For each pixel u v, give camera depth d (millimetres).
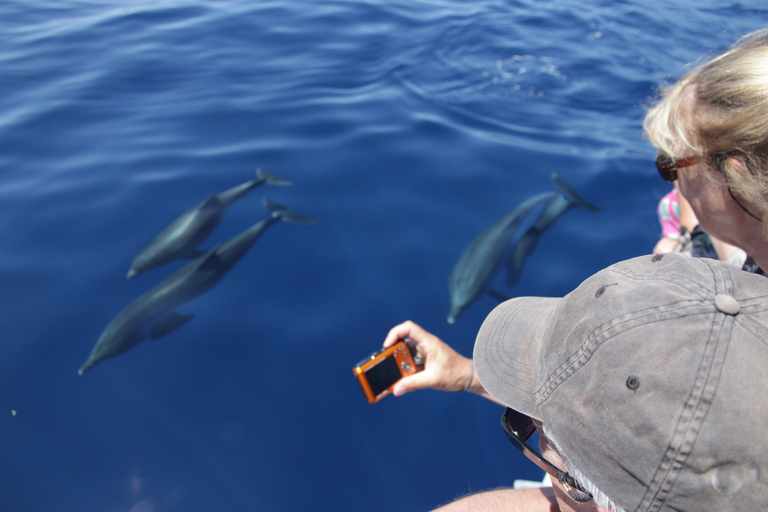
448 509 1757
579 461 1173
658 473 1018
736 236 1651
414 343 2422
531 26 11086
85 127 6410
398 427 3605
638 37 10977
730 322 1030
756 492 963
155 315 4266
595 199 5746
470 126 7125
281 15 10008
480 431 3602
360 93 7621
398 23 10273
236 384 3811
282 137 6441
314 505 3168
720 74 1461
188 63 8078
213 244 5156
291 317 4320
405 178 5832
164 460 3332
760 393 965
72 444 3387
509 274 4781
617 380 1082
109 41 8578
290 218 5270
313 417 3625
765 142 1374
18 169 5633
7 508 3020
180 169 5836
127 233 5008
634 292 1159
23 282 4438
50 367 3857
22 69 7535
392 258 4871
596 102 8531
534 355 1485
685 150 1603
